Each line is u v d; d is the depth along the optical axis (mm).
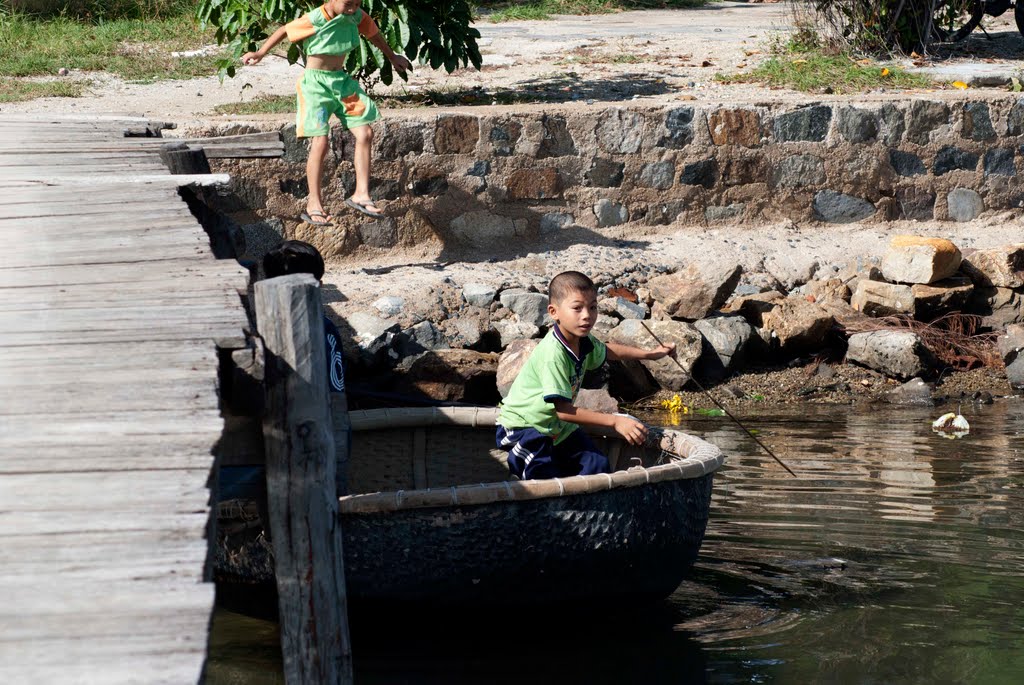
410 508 11453
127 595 6359
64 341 9453
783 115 29312
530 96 31172
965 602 13109
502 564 11766
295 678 10680
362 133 23109
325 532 10523
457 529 11578
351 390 21625
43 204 14266
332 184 25906
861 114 29625
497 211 27656
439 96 30719
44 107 28438
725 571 14242
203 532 6980
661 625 12609
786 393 25172
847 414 23672
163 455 7805
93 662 5812
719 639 12125
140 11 40969
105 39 36562
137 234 12711
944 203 30562
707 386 25328
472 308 24875
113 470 7637
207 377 8844
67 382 8742
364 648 12039
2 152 18547
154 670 5746
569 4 52438
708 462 12914
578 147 28188
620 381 24828
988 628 12328
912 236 27844
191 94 30719
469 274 25844
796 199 29812
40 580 6477
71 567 6602
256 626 12945
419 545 11578
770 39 38906
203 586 6465
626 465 14938
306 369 10305
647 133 28578
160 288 10742
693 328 25797
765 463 19547
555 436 14211
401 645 12172
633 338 25109
